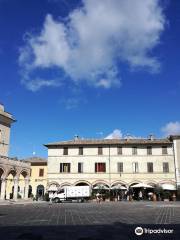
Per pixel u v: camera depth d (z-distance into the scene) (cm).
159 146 6594
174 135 6588
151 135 7006
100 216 2288
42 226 1608
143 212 2720
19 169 5462
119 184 6494
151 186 6191
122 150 6631
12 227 1569
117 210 3066
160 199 6209
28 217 2209
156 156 6550
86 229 1460
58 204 4822
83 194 5928
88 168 6619
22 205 4272
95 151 6675
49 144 6756
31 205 4353
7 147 5822
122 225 1631
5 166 5028
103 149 6669
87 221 1878
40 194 7494
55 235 1263
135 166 6550
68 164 6681
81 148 6725
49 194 6091
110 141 6850
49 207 3803
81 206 4081
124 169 6550
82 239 1156
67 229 1467
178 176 6391
